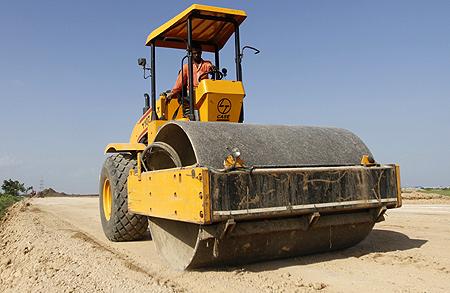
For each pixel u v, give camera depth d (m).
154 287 3.98
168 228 5.23
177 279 4.25
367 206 4.61
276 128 4.96
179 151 5.22
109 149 7.31
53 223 11.05
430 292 3.59
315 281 3.97
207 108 5.66
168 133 5.06
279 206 4.10
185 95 6.48
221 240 4.13
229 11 5.88
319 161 4.71
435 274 4.11
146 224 6.90
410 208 11.26
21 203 25.44
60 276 4.81
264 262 4.70
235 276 4.19
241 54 6.05
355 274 4.18
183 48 6.87
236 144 4.43
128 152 7.27
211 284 3.97
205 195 3.79
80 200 29.39
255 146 4.50
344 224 4.64
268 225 4.20
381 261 4.66
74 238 7.64
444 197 15.38
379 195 4.70
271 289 3.76
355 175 4.56
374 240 5.96
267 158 4.43
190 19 5.81
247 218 3.95
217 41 6.78
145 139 7.75
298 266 4.52
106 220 7.30
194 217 3.90
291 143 4.76
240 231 4.06
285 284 3.89
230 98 5.77
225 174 3.88
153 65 6.58
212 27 6.30
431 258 4.75
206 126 4.56
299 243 4.63
